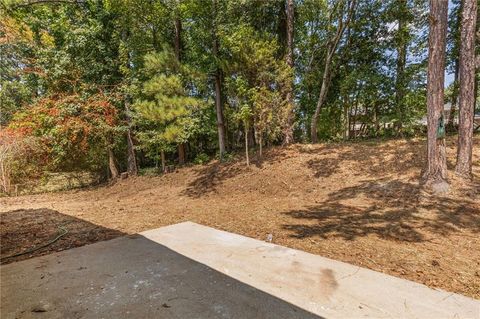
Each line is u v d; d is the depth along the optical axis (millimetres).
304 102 11328
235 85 8219
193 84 9570
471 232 3299
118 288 2254
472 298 1994
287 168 7316
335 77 10859
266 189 6465
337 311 1868
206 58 9617
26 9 9727
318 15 10109
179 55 9883
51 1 9289
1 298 2141
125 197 7613
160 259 2852
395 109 9664
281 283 2270
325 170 6855
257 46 7688
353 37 10070
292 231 3662
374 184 5562
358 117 11523
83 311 1932
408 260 2643
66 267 2713
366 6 9328
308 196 5703
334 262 2656
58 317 1873
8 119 11367
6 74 11312
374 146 7910
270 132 8367
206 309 1918
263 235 3578
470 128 4793
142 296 2117
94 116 9328
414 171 5730
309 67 10344
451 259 2637
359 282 2254
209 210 5230
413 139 8188
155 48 9688
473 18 4680
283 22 9477
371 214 4211
